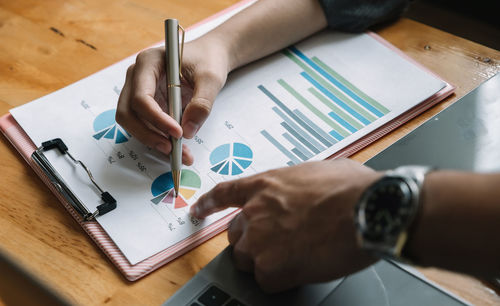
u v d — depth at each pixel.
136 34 0.83
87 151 0.65
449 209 0.40
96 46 0.81
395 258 0.43
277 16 0.78
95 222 0.58
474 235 0.40
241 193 0.55
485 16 1.38
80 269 0.54
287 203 0.50
